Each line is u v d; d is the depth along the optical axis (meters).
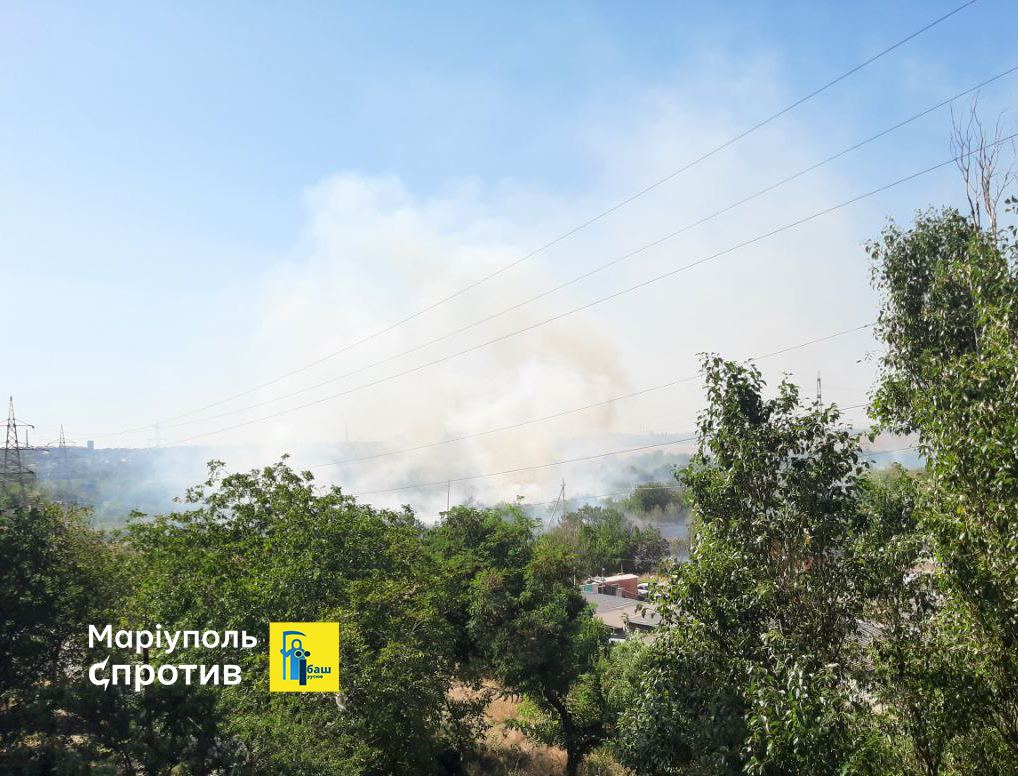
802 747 10.68
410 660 22.77
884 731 11.66
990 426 9.45
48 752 25.91
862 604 12.60
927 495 11.30
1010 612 9.70
